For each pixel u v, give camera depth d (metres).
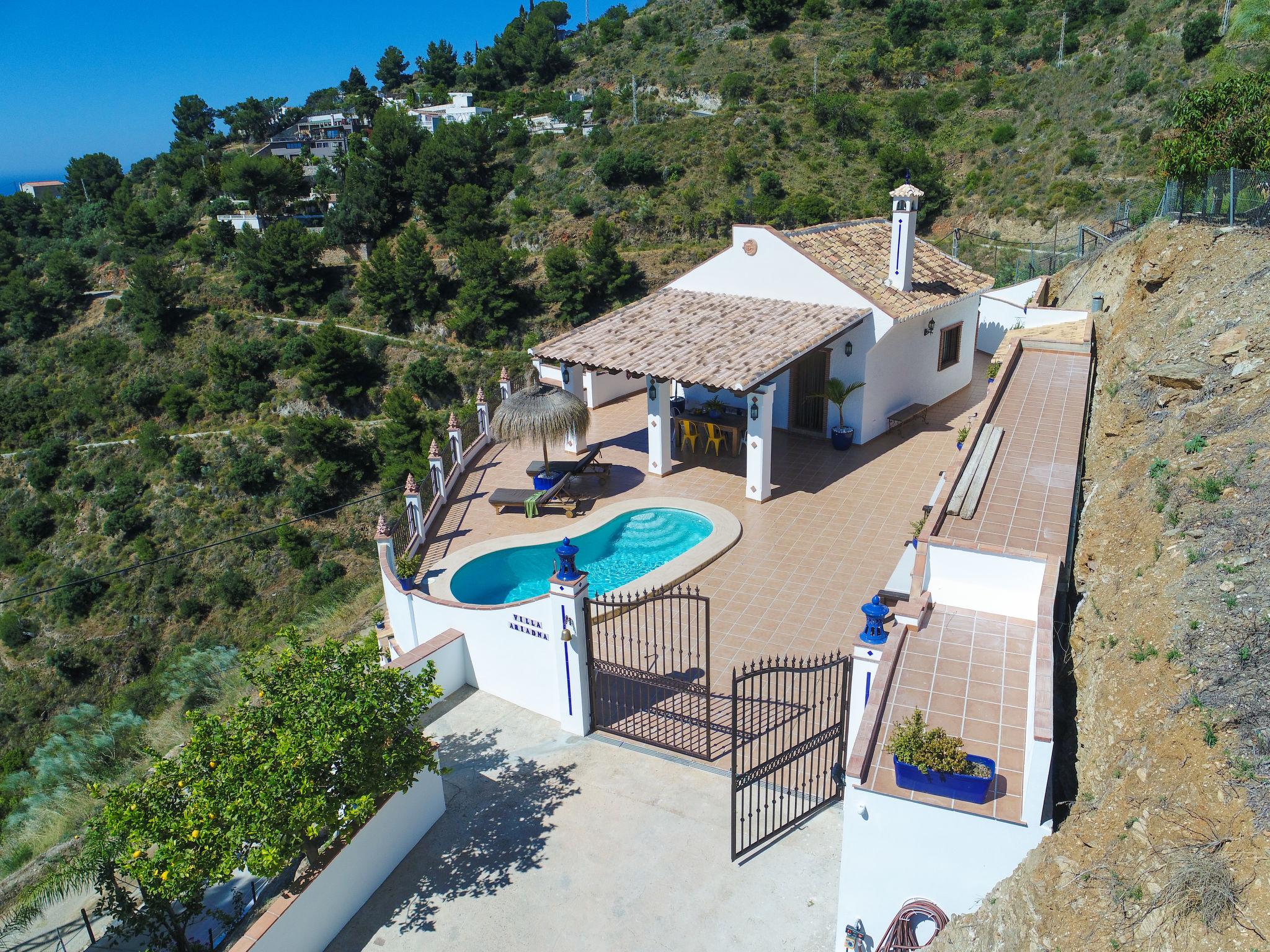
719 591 14.69
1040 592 10.01
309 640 21.98
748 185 75.25
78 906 12.74
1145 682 7.21
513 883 9.62
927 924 7.77
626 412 24.64
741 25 101.31
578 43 119.19
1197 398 10.59
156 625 52.94
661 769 11.16
